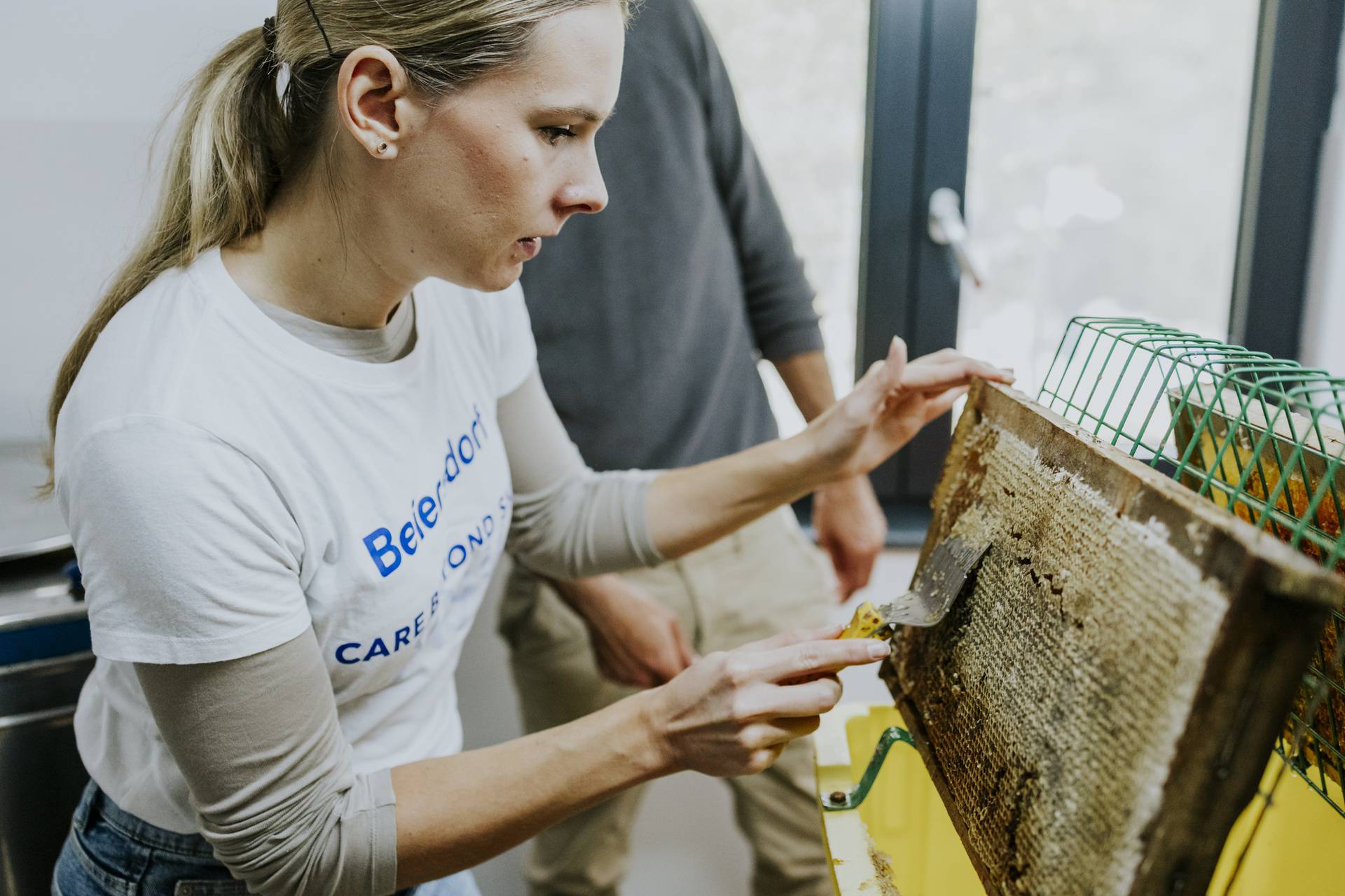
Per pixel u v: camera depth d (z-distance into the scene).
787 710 0.64
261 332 0.67
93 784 0.85
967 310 1.69
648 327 1.35
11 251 1.28
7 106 1.23
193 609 0.61
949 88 1.58
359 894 0.68
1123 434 0.71
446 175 0.62
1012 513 0.65
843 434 0.87
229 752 0.64
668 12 1.28
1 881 1.09
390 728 0.83
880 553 1.69
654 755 0.67
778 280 1.48
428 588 0.77
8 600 1.07
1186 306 1.71
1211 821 0.43
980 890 0.75
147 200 1.28
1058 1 1.55
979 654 0.64
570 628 1.50
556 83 0.60
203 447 0.61
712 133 1.36
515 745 0.70
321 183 0.67
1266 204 1.63
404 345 0.77
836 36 1.57
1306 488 0.63
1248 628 0.41
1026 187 1.64
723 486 0.93
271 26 0.69
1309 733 0.67
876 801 0.86
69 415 0.64
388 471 0.72
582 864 1.57
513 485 0.98
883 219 1.64
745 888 1.60
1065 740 0.52
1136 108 1.60
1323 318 1.66
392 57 0.58
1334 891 0.69
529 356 0.94
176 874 0.80
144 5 1.25
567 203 0.66
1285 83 1.57
